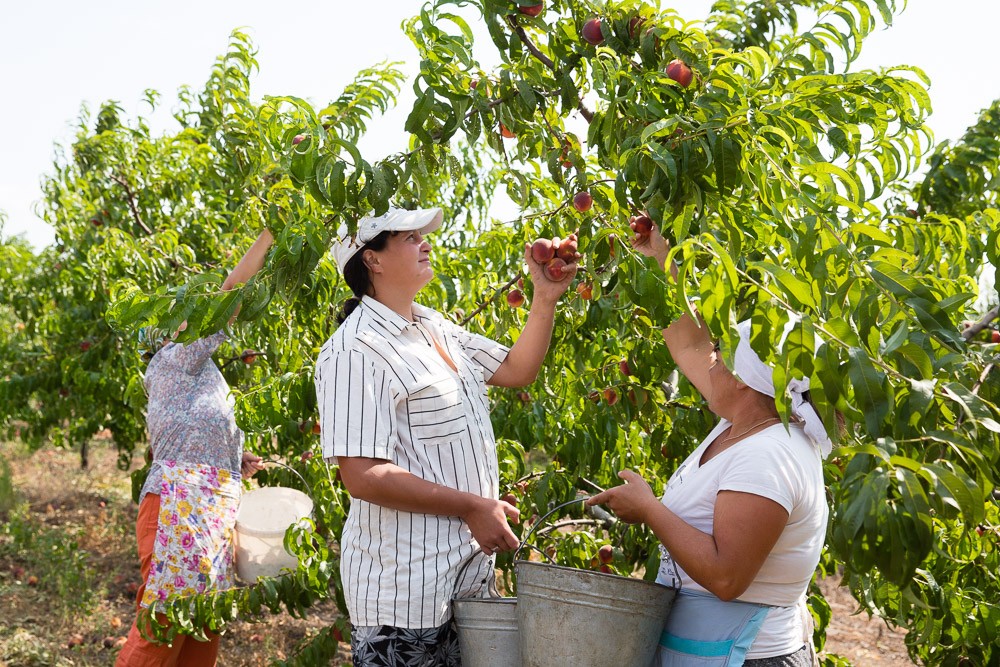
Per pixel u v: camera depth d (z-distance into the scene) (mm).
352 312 2285
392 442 2045
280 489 3619
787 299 1628
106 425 6500
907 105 2340
